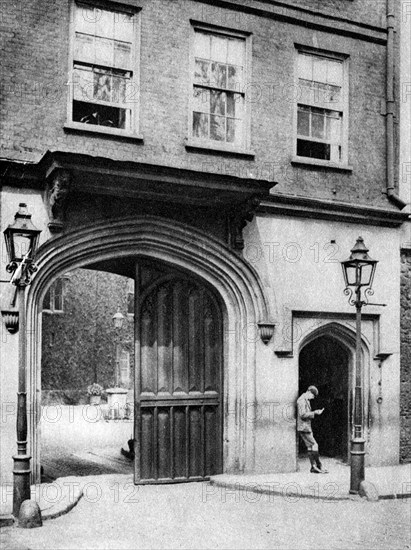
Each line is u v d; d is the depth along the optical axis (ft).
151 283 38.88
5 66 34.63
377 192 44.14
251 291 39.93
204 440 39.45
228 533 28.25
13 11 34.99
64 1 36.14
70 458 46.60
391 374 43.62
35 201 34.94
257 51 40.91
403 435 44.24
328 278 41.96
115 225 36.42
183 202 37.83
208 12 39.60
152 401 38.32
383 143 44.65
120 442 54.60
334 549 26.14
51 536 26.94
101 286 92.02
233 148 39.75
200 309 40.09
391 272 44.06
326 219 42.27
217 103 40.16
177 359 39.22
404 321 44.83
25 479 28.73
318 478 38.24
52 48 35.68
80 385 89.45
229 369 39.93
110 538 27.09
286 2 41.73
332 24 43.11
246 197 37.27
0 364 33.99
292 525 29.53
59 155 32.22
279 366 40.27
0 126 34.32
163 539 27.22
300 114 42.60
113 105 37.47
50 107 35.42
